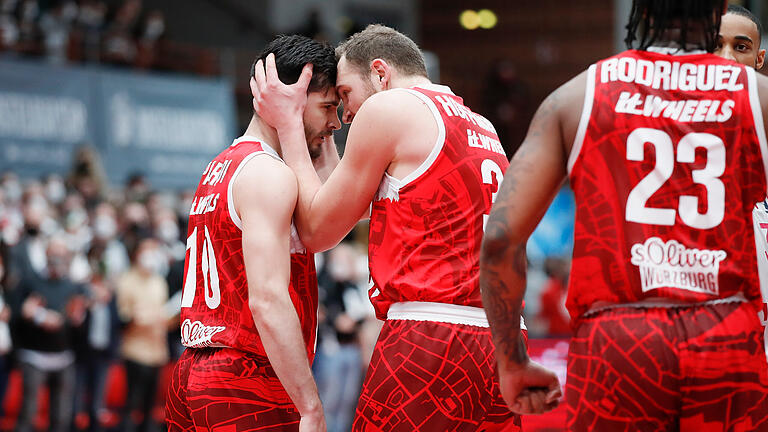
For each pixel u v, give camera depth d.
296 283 5.92
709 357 4.12
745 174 4.24
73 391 15.80
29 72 21.19
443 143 5.59
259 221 5.59
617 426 4.20
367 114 5.64
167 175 23.16
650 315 4.20
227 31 34.38
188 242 6.20
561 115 4.38
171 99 23.55
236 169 5.82
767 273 5.18
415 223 5.59
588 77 4.39
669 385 4.14
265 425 5.71
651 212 4.23
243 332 5.73
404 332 5.54
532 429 7.97
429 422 5.48
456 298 5.50
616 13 36.34
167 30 32.66
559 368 8.35
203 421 5.76
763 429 4.18
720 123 4.23
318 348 16.92
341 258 17.27
